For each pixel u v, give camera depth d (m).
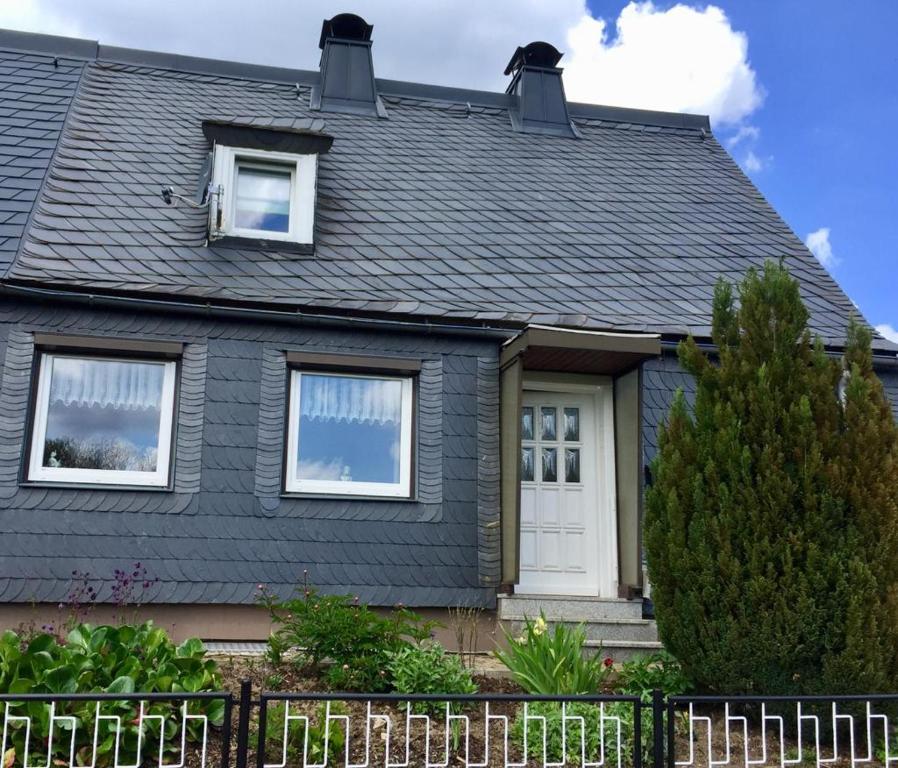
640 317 9.71
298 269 9.36
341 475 8.80
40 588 7.67
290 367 8.80
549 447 9.66
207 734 5.29
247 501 8.34
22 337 8.12
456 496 8.82
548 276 10.20
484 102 14.38
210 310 8.53
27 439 7.99
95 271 8.45
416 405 9.02
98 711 4.69
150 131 11.24
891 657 5.87
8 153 9.84
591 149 13.91
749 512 6.09
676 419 6.75
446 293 9.45
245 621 8.16
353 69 13.55
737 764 5.56
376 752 5.43
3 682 4.98
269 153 9.91
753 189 13.67
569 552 9.45
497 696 4.26
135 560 7.95
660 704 4.48
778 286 6.62
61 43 12.69
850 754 5.69
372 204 10.84
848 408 6.23
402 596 8.45
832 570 5.84
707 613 6.14
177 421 8.36
